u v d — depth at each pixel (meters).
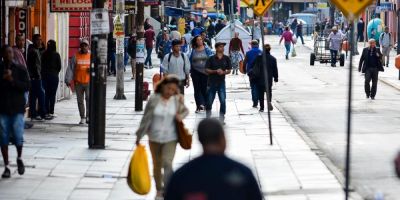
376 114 39.72
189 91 50.47
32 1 30.84
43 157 25.86
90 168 24.38
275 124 35.56
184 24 97.50
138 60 39.62
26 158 25.58
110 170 24.16
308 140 30.95
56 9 34.78
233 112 40.03
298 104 44.50
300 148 28.86
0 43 29.09
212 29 103.56
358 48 102.38
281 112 40.25
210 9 143.00
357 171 24.48
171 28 94.25
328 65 77.56
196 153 26.91
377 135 32.44
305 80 60.69
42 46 35.38
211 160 10.65
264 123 35.84
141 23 39.69
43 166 24.44
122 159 25.97
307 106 43.41
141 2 39.59
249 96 48.72
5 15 29.91
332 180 22.98
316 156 27.17
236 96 48.72
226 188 10.47
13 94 22.09
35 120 34.69
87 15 52.16
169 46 68.44
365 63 47.25
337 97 48.28
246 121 36.56
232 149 28.55
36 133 31.05
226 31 66.06
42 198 20.36
